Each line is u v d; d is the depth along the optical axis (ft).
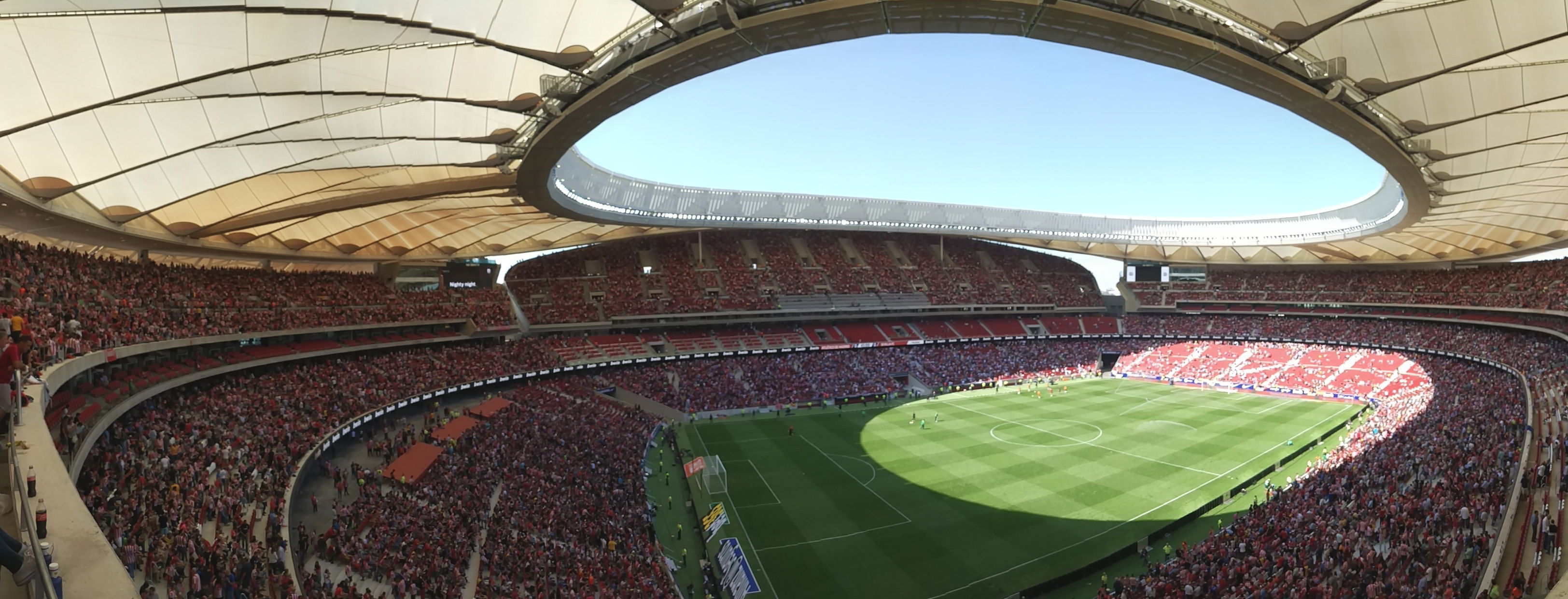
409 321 216.95
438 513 111.45
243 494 95.91
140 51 73.26
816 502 142.92
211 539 80.94
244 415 127.85
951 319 354.13
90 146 90.89
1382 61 96.17
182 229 140.97
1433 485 108.88
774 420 228.22
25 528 22.57
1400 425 173.78
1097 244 373.81
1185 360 319.88
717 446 193.16
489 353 231.50
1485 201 178.29
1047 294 371.76
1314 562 91.86
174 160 107.34
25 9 59.67
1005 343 344.28
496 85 110.22
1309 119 118.73
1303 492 126.52
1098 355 340.18
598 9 95.66
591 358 255.09
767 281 319.68
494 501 125.90
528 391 219.41
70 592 21.59
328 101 99.71
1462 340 263.08
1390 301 302.66
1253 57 101.19
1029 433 202.08
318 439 132.98
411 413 197.47
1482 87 100.99
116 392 102.99
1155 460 170.40
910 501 142.61
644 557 110.01
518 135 132.05
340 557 95.81
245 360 151.02
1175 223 329.52
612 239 288.10
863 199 306.55
